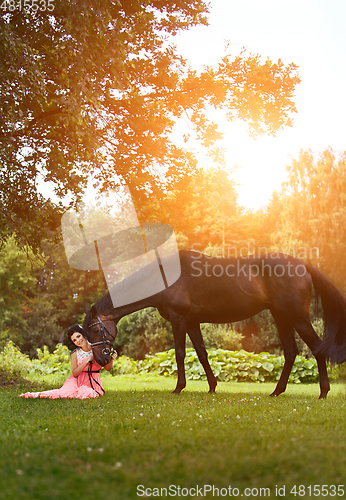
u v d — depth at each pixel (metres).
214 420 3.35
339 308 5.35
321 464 2.04
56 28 6.97
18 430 3.11
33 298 31.16
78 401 5.15
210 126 8.50
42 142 8.17
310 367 11.36
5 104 5.93
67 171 8.06
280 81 8.64
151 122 7.50
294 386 9.62
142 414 3.71
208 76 8.09
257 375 11.47
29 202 8.47
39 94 6.32
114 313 5.91
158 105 7.73
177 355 6.10
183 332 6.04
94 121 6.43
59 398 5.46
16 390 6.97
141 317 19.91
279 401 5.05
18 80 5.91
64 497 1.70
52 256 28.22
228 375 11.61
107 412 4.02
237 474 1.94
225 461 2.08
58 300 30.70
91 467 2.05
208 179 9.77
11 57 5.70
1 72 5.75
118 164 7.89
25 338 27.83
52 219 8.75
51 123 7.78
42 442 2.61
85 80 5.83
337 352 5.23
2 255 25.94
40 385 7.84
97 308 5.87
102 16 5.69
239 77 8.63
